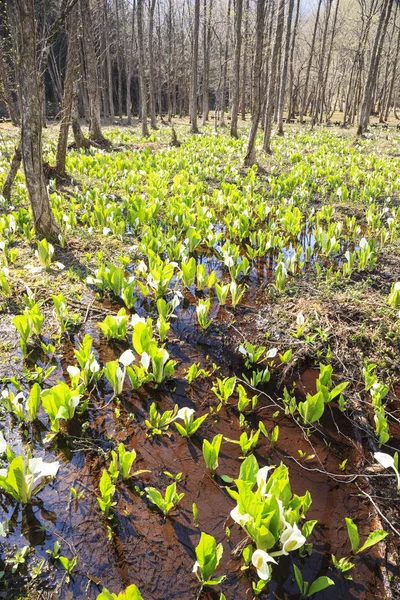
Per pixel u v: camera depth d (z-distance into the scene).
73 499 2.48
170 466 2.76
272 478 2.21
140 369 3.34
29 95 5.29
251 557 2.09
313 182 8.98
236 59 16.94
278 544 2.21
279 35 13.41
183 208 6.73
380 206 8.32
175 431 3.04
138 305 4.65
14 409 3.05
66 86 8.57
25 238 6.00
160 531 2.34
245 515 2.11
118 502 2.48
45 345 3.72
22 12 4.88
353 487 2.68
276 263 5.95
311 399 2.99
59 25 5.61
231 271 5.00
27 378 3.36
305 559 2.24
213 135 19.25
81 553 2.20
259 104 10.76
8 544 2.23
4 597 1.99
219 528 2.38
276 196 8.40
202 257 6.03
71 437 2.91
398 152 14.98
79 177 9.62
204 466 2.78
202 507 2.49
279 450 2.94
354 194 8.27
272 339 4.09
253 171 9.96
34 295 4.56
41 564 2.12
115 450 2.84
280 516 2.07
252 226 7.12
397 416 3.28
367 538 2.29
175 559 2.20
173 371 3.46
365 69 34.22
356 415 3.22
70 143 14.22
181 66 34.38
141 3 16.27
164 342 4.01
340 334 4.03
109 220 6.34
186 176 9.39
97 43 31.38
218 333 4.21
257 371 3.73
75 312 4.35
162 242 5.60
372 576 2.17
